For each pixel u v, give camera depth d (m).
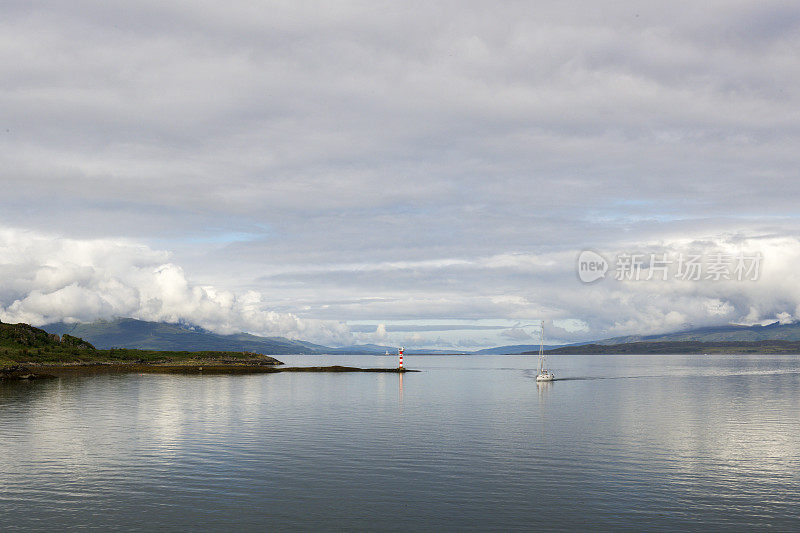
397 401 126.31
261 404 117.75
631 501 47.84
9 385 163.75
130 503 46.97
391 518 43.78
